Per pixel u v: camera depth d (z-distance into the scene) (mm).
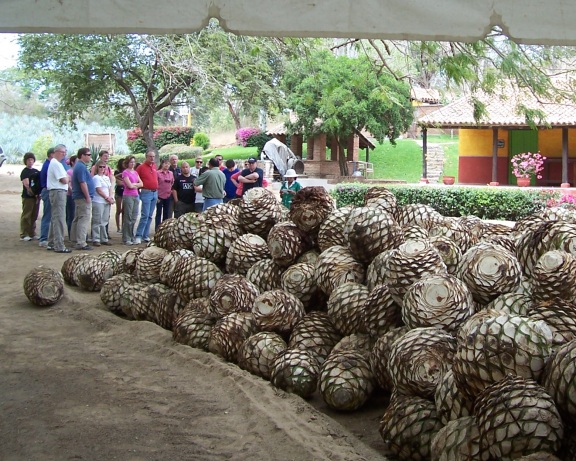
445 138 52688
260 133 49906
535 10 3641
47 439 4125
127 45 25109
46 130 59281
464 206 26047
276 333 5535
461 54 8188
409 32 3723
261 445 4039
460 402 3559
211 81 20016
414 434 3744
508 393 3098
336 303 5238
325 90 13125
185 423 4414
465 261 4656
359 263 5594
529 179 31391
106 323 7164
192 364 5648
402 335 4531
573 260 4242
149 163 14734
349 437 4180
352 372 4672
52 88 35969
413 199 26469
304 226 6164
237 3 3703
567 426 3070
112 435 4195
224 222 6918
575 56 10406
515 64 9016
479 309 4578
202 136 52719
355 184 27672
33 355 6062
